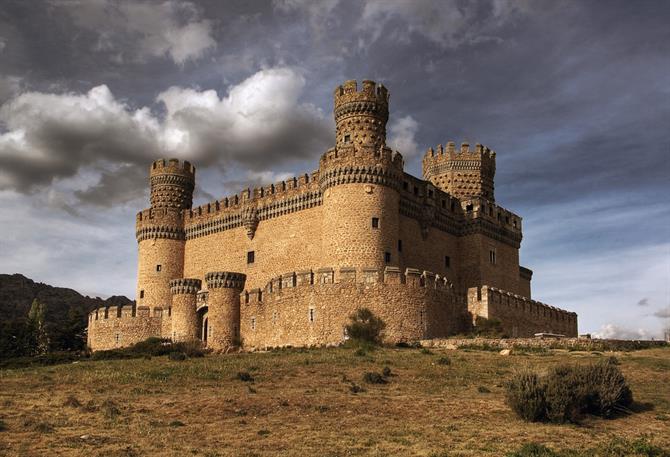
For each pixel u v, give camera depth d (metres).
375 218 68.06
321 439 30.50
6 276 163.50
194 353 65.44
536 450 28.27
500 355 53.72
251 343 69.88
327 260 68.06
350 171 68.75
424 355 53.47
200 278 86.62
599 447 29.50
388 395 39.50
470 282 83.06
